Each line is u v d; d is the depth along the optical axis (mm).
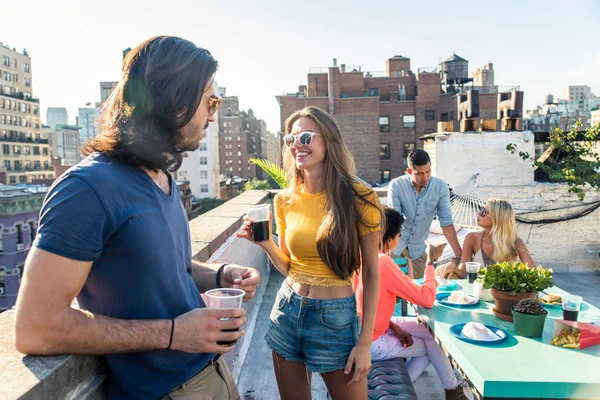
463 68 59594
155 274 1266
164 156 1300
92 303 1267
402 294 3031
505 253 4074
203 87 1344
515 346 2408
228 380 1583
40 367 1137
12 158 105500
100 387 1343
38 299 1062
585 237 8359
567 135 8469
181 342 1259
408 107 56625
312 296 2260
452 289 3559
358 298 2959
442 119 56562
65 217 1092
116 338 1166
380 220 2221
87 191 1134
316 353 2236
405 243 5039
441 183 4895
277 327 2395
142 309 1270
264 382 3607
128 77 1303
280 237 2629
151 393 1334
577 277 7883
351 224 2162
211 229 3801
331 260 2182
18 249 47531
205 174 96375
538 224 8406
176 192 1457
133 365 1320
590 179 8094
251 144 151375
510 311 2793
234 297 1438
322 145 2217
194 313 1303
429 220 4980
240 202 6496
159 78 1275
